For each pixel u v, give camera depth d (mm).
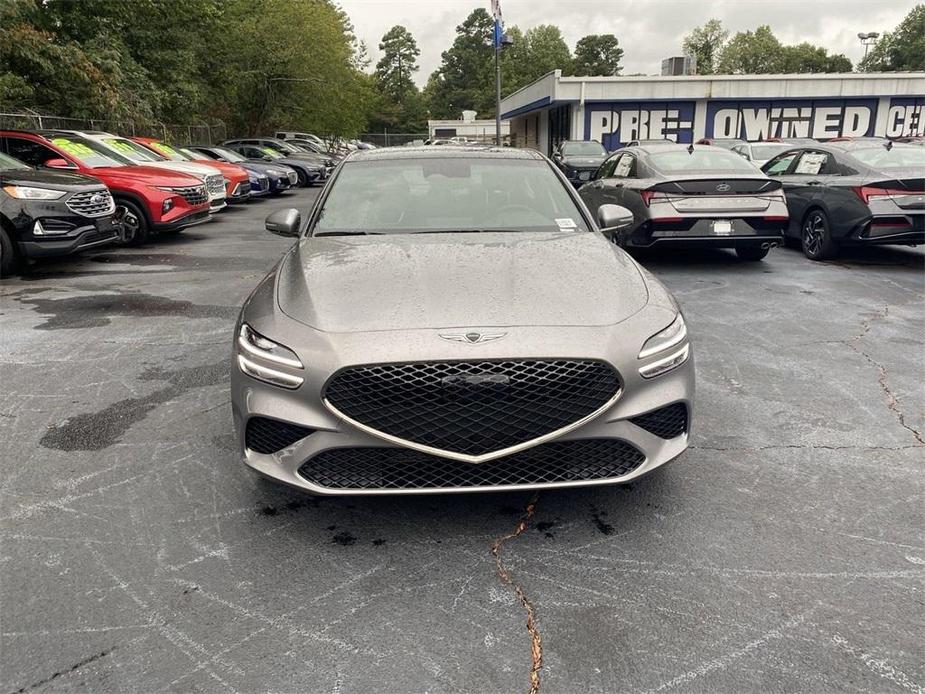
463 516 3023
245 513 3043
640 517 3008
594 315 2824
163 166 12844
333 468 2715
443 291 2961
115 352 5266
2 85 16141
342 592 2529
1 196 7906
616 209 4211
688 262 9094
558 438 2654
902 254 9664
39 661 2188
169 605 2449
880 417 4066
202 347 5395
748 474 3383
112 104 18656
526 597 2498
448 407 2617
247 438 2861
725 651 2229
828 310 6539
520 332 2688
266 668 2166
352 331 2703
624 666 2170
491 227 4012
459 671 2154
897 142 9430
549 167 4668
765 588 2535
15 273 8398
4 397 4359
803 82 32281
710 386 4555
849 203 8461
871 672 2139
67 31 19906
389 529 2926
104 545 2803
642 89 32375
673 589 2535
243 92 36469
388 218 4086
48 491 3221
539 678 2125
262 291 3260
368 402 2627
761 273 8336
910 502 3125
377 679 2123
